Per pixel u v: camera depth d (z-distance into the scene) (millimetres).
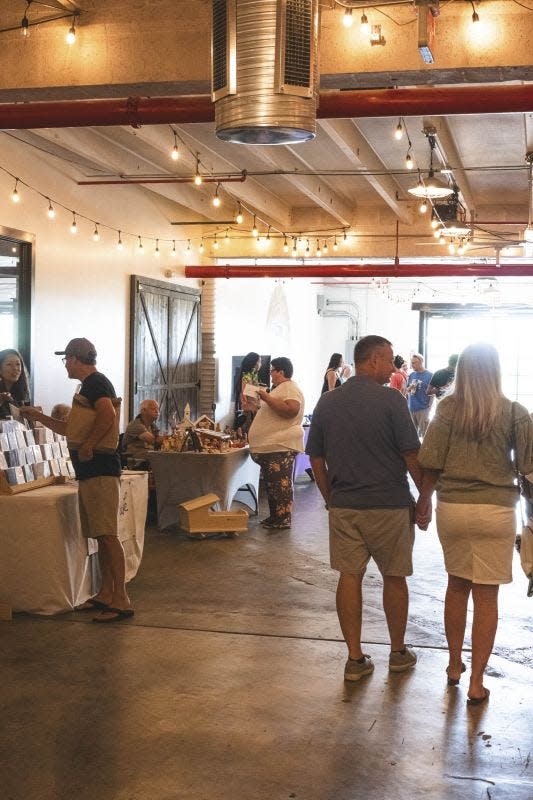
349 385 4848
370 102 5602
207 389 14898
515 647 5445
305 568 7461
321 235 13891
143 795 3551
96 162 9523
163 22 5660
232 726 4223
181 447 8984
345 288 23719
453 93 5523
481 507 4352
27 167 9219
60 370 10023
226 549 8172
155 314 12688
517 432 4320
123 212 11641
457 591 4723
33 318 9383
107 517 5949
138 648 5348
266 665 5070
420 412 15836
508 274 14016
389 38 5410
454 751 3965
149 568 7410
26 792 3570
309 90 4195
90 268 10742
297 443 9211
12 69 5844
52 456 6867
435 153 9906
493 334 24984
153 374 12672
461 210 11797
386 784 3654
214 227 14430
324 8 5469
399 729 4195
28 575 5992
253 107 4152
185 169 10328
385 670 5004
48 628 5742
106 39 5730
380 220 13734
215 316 14898
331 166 10523
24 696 4586
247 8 4133
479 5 5316
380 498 4758
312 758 3887
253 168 10852
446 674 4945
